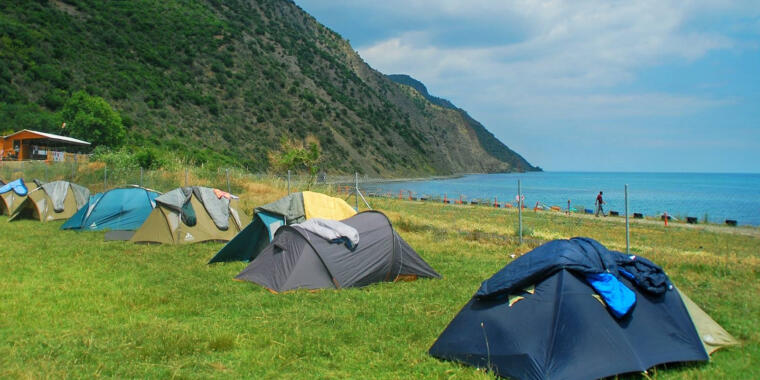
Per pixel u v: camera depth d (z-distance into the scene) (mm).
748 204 55125
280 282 8938
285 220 12438
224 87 79312
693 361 5465
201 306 7730
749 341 6219
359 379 5094
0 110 46438
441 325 6812
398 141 121125
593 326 5176
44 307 7488
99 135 47125
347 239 9453
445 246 14070
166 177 27500
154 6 90125
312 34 167375
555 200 55250
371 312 7438
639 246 15859
